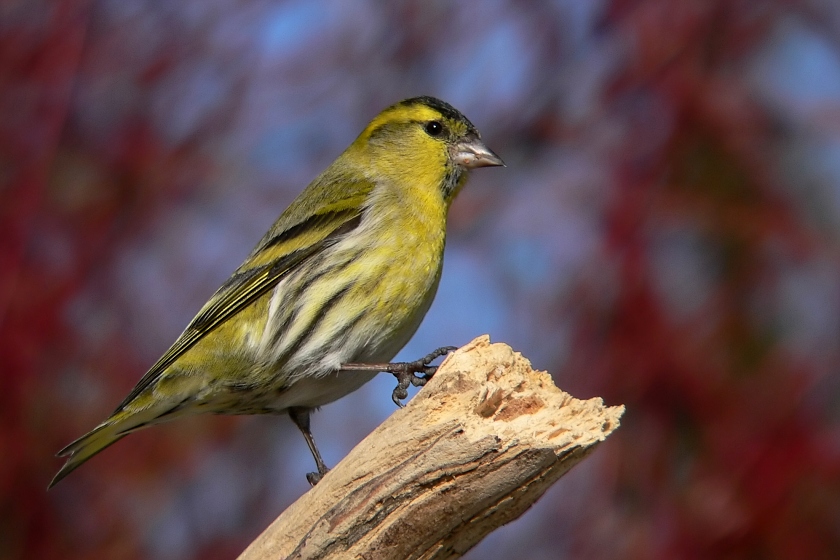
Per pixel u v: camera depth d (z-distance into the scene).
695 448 12.23
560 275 13.33
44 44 13.28
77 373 12.41
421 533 6.75
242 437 13.68
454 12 15.25
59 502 12.49
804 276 12.95
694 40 13.39
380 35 15.25
